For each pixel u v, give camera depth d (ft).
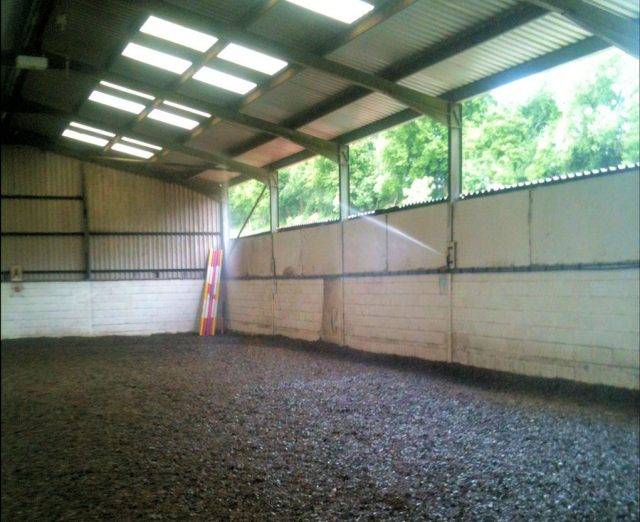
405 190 66.33
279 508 12.25
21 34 30.14
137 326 54.65
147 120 43.37
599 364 22.76
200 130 43.24
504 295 26.99
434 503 12.39
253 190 87.76
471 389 25.14
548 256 24.89
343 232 39.34
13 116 46.62
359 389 25.49
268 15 25.95
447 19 23.91
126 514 12.10
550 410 20.84
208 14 27.02
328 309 41.09
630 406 20.94
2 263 50.62
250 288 53.06
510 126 64.03
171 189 56.54
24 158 51.52
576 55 23.61
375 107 33.55
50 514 12.21
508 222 26.84
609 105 59.72
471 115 65.72
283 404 22.61
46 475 14.75
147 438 18.06
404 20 24.54
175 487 13.61
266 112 37.96
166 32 29.27
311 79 31.99
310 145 38.99
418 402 22.58
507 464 14.92
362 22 25.27
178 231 56.65
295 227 45.52
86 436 18.52
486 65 26.58
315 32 26.96
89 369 33.94
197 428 19.15
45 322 51.62
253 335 52.29
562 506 12.16
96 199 53.62
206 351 41.65
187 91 36.29
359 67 29.53
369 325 36.63
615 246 22.21
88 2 27.22
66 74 34.91
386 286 35.04
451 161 30.25
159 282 55.57
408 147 67.46
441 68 27.45
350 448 16.53
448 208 30.27
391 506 12.26
